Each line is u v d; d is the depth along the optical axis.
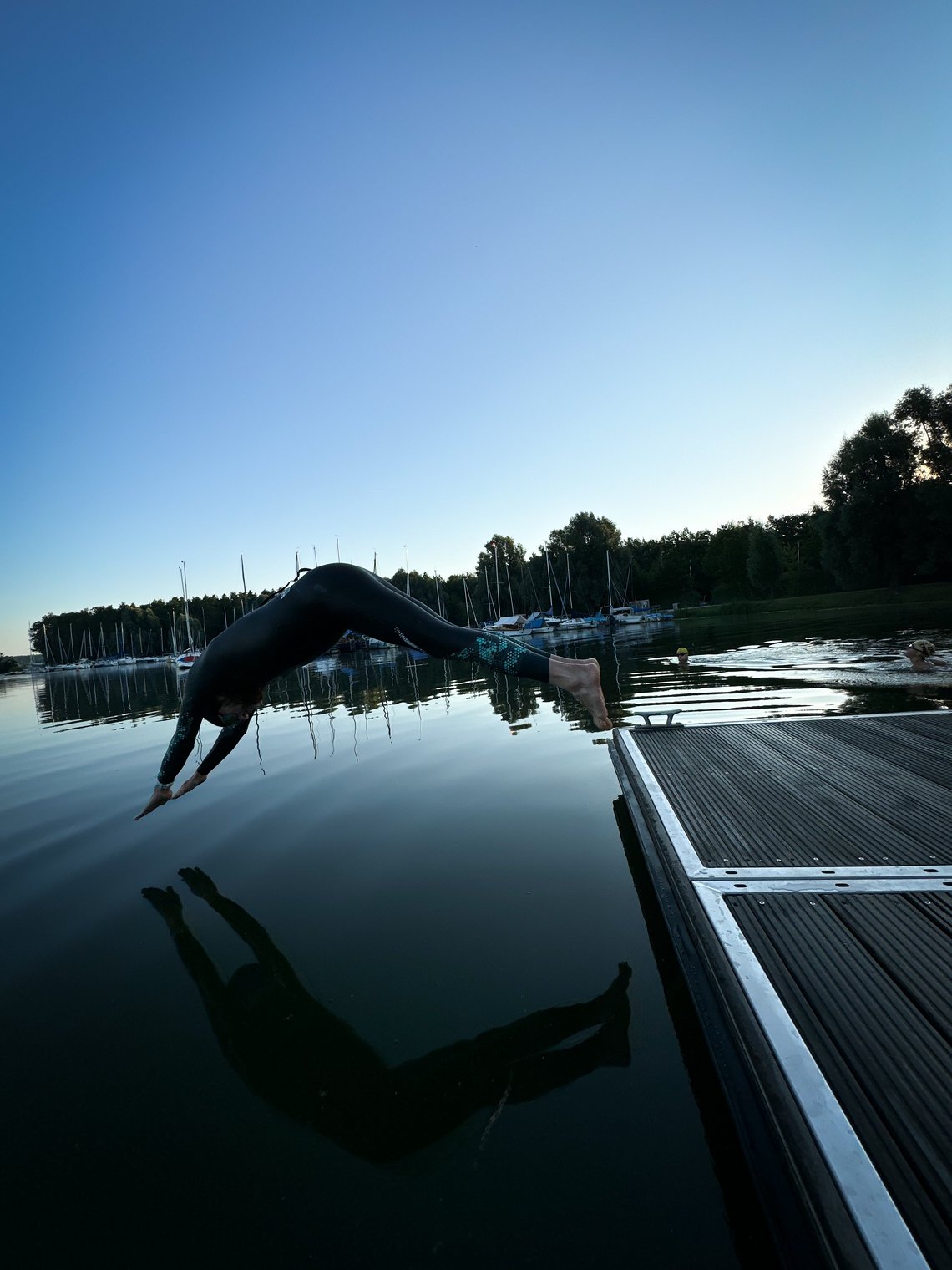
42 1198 1.89
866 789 4.00
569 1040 2.42
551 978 2.83
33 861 4.93
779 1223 1.50
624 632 44.06
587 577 76.44
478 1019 2.58
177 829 5.45
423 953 3.11
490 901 3.63
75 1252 1.70
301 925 3.53
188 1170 1.97
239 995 2.91
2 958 3.42
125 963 3.29
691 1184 1.79
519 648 2.65
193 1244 1.71
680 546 84.31
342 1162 1.96
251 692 3.21
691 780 4.45
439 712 11.02
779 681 11.12
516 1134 2.01
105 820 5.91
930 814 3.49
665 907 2.94
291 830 5.19
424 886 3.90
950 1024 1.86
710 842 3.30
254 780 6.92
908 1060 1.73
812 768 4.57
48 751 10.36
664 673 13.84
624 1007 2.60
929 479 39.59
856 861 2.95
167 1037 2.65
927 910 2.48
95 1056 2.56
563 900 3.59
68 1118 2.22
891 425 41.00
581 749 7.26
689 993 2.66
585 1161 1.89
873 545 42.31
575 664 2.59
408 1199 1.81
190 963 3.23
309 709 13.17
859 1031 1.85
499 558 87.31
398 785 6.30
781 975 2.13
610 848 4.32
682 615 59.12
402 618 2.78
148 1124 2.18
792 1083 1.68
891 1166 1.44
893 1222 1.32
